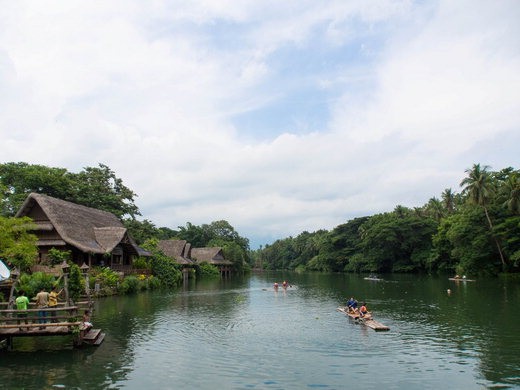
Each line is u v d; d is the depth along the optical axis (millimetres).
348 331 26500
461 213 81938
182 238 130250
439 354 20359
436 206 108688
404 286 61781
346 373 17547
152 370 18109
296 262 179625
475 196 72438
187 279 85750
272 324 29297
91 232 52094
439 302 40312
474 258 72938
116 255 56906
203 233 134375
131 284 51750
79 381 16688
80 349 21734
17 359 19797
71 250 47031
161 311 35594
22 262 33125
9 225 31406
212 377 17125
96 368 18391
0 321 20891
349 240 127250
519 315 31078
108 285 47562
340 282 75938
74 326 21328
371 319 29641
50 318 21359
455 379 16703
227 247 119625
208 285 69938
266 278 96000
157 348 22031
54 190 60750
